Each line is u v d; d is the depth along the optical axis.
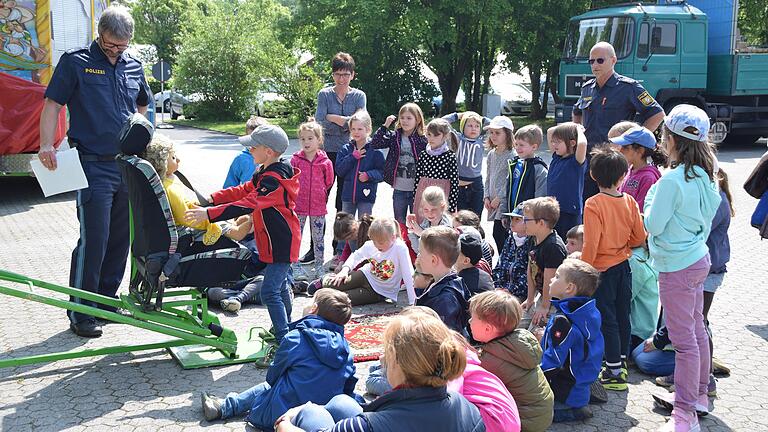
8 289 4.24
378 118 28.34
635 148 5.14
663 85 17.47
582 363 4.02
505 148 6.89
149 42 52.53
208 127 29.41
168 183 4.52
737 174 14.25
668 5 17.73
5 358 4.80
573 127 5.80
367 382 4.30
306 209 7.00
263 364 4.72
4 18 10.79
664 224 3.80
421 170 6.99
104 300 4.73
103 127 5.22
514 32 25.80
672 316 3.90
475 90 28.70
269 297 4.67
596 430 3.95
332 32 26.48
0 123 10.49
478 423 2.71
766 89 18.17
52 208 10.77
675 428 3.83
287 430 3.09
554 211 5.02
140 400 4.21
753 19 18.58
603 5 24.70
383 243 6.02
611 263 4.50
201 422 3.94
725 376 4.68
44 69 11.10
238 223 4.83
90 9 11.77
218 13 33.91
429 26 25.02
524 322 5.45
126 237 5.57
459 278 4.45
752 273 7.21
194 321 4.84
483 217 10.05
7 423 3.90
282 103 32.47
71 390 4.34
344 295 4.00
